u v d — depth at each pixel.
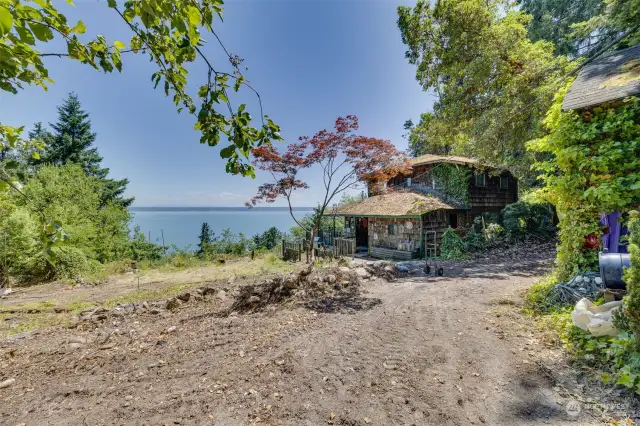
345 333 4.67
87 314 6.96
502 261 12.16
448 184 16.95
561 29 18.36
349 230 18.81
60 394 3.32
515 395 2.91
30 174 17.02
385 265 10.20
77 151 26.02
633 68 5.58
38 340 5.31
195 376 3.54
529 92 11.90
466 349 3.94
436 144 18.48
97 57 1.74
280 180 9.35
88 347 4.80
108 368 3.94
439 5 13.83
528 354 3.70
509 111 12.11
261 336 4.70
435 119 17.62
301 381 3.29
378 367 3.55
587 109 5.46
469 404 2.79
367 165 9.41
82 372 3.87
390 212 15.18
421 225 14.48
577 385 3.01
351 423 2.58
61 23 1.49
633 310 2.93
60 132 26.08
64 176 17.17
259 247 21.11
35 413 2.96
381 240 16.56
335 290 7.35
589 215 5.51
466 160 16.58
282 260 15.30
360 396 2.98
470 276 9.33
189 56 1.93
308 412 2.76
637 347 2.94
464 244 14.44
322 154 9.19
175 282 11.38
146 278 12.59
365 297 6.88
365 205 17.83
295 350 4.07
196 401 3.00
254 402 2.94
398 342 4.27
